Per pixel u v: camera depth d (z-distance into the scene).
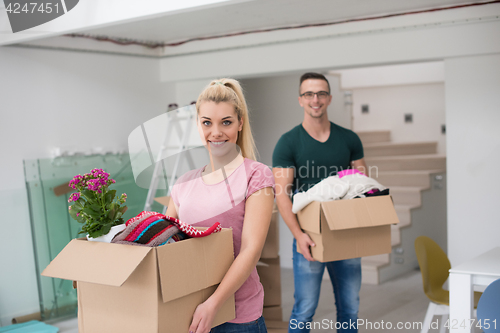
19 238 3.12
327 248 2.12
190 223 1.35
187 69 4.03
